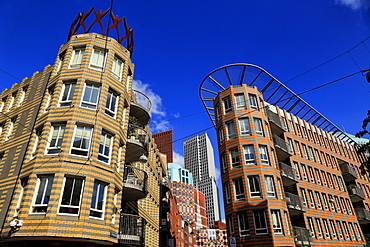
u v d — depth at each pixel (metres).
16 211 14.99
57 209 14.04
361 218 38.34
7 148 19.23
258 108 30.31
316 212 31.64
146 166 31.05
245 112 29.59
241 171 26.64
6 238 13.99
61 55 20.48
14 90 23.34
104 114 17.70
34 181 14.91
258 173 26.00
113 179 16.64
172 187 117.62
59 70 19.83
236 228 24.84
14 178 16.75
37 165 15.30
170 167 125.50
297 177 32.69
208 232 109.75
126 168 23.94
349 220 36.22
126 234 17.11
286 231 24.05
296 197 28.92
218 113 32.28
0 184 17.36
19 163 17.33
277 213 24.64
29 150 16.67
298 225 29.84
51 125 16.83
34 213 14.12
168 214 48.25
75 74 18.36
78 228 14.05
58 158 15.28
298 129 38.12
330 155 40.97
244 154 27.44
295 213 29.44
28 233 13.47
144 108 23.28
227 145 28.91
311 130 40.44
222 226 136.00
